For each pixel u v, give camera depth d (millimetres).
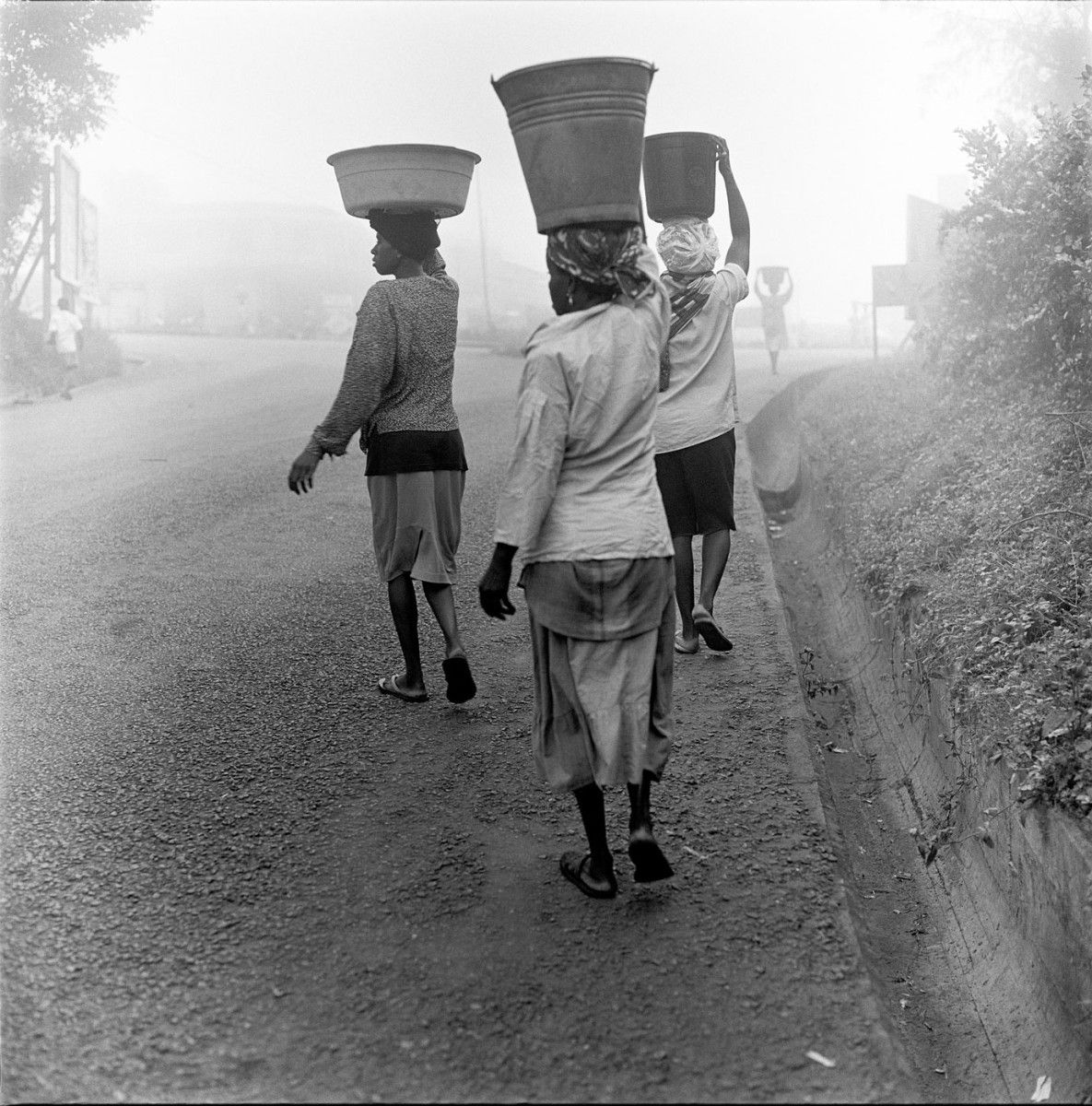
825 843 3986
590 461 3445
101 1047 2957
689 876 3789
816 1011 3104
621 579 3412
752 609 6504
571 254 3391
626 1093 2799
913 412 10672
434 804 4297
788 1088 2814
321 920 3541
